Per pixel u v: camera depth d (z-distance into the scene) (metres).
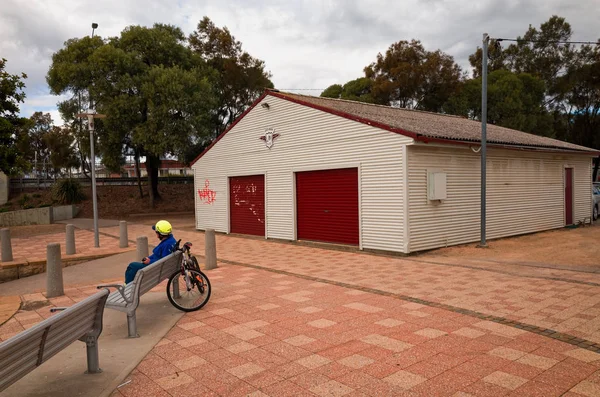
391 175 11.70
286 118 15.22
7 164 18.92
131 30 27.38
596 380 3.96
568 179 17.84
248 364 4.49
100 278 9.91
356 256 11.63
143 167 65.44
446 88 35.94
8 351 2.88
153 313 6.46
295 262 10.94
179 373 4.30
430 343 4.97
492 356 4.55
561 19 43.84
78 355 4.82
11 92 18.72
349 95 39.09
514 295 7.05
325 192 13.98
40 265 11.61
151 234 18.20
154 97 25.38
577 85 40.88
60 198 29.53
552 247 12.23
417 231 11.64
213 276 9.25
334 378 4.10
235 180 18.00
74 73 25.19
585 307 6.28
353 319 5.98
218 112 33.38
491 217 14.03
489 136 14.76
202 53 34.69
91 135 14.20
